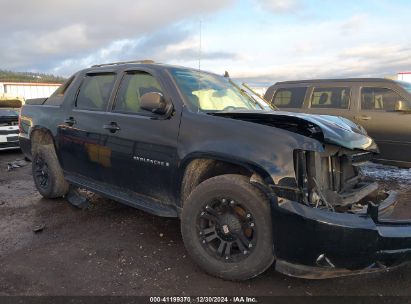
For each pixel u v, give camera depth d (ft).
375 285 10.32
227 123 10.64
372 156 11.94
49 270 11.13
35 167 18.30
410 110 23.29
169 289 10.12
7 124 33.99
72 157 15.57
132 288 10.18
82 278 10.68
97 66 15.85
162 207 12.36
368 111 25.00
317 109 27.22
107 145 13.61
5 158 32.48
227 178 10.34
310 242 9.02
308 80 28.55
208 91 13.15
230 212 10.41
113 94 14.08
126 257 11.98
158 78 12.80
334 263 9.11
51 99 17.49
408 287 10.21
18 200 18.49
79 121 14.98
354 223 8.95
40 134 17.80
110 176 13.84
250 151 9.84
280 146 9.58
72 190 17.97
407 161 23.57
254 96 15.46
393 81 24.59
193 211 10.86
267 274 10.89
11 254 12.25
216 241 10.82
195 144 10.92
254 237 9.99
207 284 10.37
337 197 10.04
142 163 12.41
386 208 10.33
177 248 12.62
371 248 8.98
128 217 15.56
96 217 15.65
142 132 12.38
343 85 26.50
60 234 13.93
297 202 9.23
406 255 9.30
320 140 10.00
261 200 9.80
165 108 11.91
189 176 11.53
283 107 28.94
